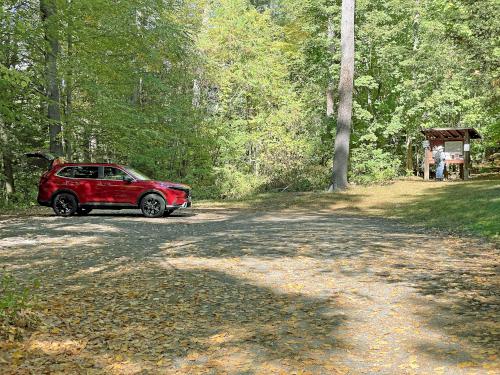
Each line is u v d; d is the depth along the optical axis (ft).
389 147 115.24
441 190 72.49
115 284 24.44
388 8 97.04
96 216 57.77
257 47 102.27
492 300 20.62
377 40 94.63
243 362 14.80
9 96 60.13
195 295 22.35
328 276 25.67
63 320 18.85
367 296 21.81
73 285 24.29
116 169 57.98
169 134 84.84
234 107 102.63
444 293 21.97
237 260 29.84
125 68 77.66
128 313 19.88
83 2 64.80
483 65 74.95
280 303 20.95
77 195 57.21
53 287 23.91
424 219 50.83
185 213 61.67
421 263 28.71
